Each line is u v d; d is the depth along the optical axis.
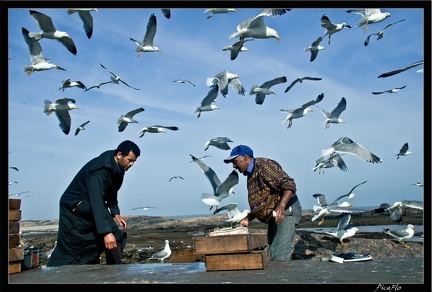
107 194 6.45
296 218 5.81
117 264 5.62
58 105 9.23
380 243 8.55
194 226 20.27
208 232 4.74
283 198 5.29
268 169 5.56
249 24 9.48
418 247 8.44
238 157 5.70
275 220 5.26
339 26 10.44
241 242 4.43
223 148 9.23
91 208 5.83
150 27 10.33
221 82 10.12
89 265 5.51
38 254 5.70
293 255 7.77
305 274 4.13
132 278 4.29
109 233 5.80
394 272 4.09
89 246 6.09
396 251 8.23
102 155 6.21
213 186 7.64
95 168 6.03
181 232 18.16
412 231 8.43
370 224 14.05
